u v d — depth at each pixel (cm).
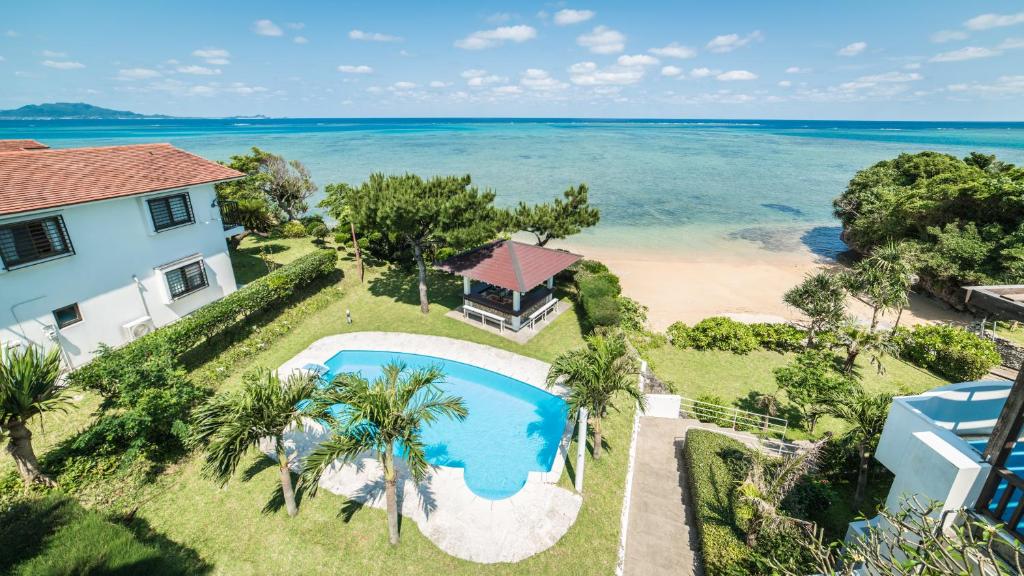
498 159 11506
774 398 1969
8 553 1092
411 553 1310
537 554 1323
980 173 3862
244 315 2584
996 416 1216
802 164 11181
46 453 1585
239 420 1189
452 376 2309
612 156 12512
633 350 2328
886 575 714
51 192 1928
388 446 1208
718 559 1201
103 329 2159
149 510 1421
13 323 1825
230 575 1233
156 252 2373
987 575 841
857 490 1420
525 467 1725
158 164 2491
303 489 1519
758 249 4750
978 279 2914
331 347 2492
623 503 1507
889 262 2316
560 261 2888
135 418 1497
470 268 2764
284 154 12188
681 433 1880
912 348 2389
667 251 4675
